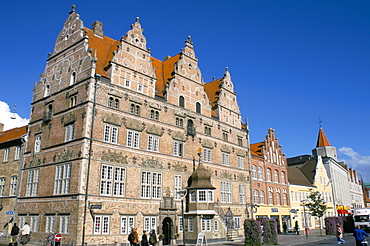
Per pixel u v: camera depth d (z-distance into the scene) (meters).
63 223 30.69
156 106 38.97
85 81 33.81
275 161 62.47
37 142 37.91
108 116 33.72
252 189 52.75
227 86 52.09
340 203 84.88
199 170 40.25
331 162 88.06
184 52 45.06
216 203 43.78
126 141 34.84
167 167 38.47
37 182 35.72
